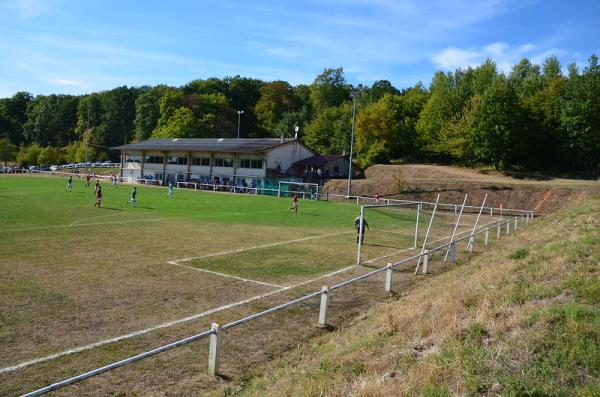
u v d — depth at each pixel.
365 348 7.77
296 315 11.57
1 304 11.02
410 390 5.80
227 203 42.06
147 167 74.81
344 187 55.59
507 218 39.03
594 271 9.96
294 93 122.69
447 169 64.69
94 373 6.34
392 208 44.59
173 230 24.25
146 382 7.68
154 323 10.35
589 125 58.00
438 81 85.12
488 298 9.09
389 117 74.38
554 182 52.19
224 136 102.44
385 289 14.27
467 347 6.73
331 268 17.14
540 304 8.28
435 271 17.67
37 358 8.24
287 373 7.66
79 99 132.25
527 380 5.59
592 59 60.28
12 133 136.50
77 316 10.50
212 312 11.32
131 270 15.05
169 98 100.94
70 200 37.53
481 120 60.75
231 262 17.14
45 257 16.30
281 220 31.17
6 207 30.66
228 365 8.53
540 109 63.41
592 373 5.72
